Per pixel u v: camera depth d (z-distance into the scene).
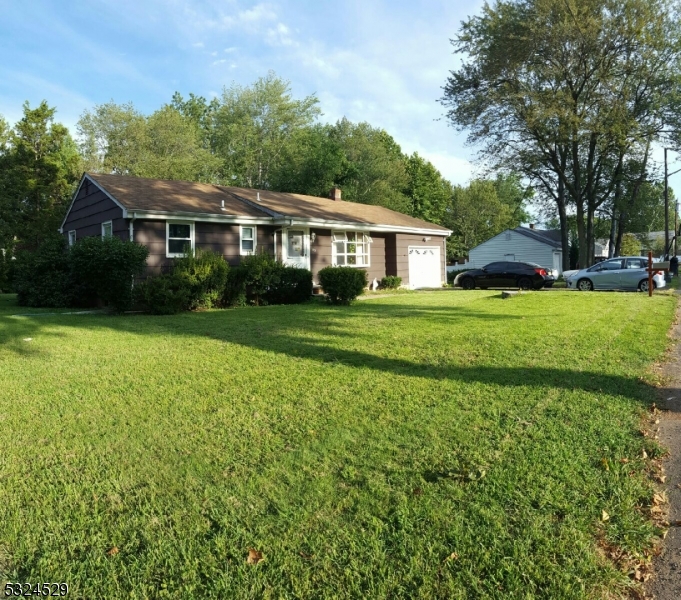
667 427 4.37
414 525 2.86
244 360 7.09
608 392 5.29
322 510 3.03
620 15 25.62
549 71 26.53
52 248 15.59
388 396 5.25
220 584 2.41
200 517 3.00
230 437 4.21
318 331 9.54
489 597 2.29
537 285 23.88
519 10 27.11
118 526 2.93
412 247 24.53
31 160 29.14
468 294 18.42
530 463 3.59
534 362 6.64
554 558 2.56
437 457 3.72
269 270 15.66
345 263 21.44
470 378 5.89
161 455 3.88
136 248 13.29
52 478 3.54
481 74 28.44
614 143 28.28
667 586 2.41
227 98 46.03
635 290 20.95
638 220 39.03
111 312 13.45
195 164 39.12
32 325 10.70
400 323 10.41
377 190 43.50
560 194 32.72
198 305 14.16
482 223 57.97
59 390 5.68
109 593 2.40
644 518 2.96
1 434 4.35
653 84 27.94
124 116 38.50
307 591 2.37
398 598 2.31
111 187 16.53
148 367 6.76
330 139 42.75
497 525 2.83
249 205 19.11
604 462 3.58
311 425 4.44
